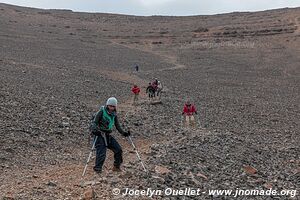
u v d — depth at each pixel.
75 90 40.66
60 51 97.19
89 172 13.58
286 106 48.19
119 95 42.19
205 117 34.00
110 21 196.12
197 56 113.25
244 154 19.75
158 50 126.56
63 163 15.07
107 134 13.23
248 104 47.28
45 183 12.15
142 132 22.73
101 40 139.88
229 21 179.50
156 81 40.91
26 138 17.80
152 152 17.03
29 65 59.44
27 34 128.12
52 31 148.12
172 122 27.55
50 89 38.09
